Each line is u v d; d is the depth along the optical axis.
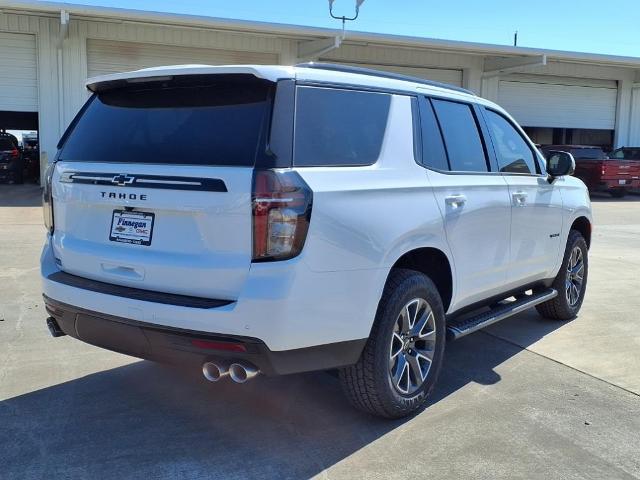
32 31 18.38
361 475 3.18
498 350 5.16
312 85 3.37
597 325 5.92
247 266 3.02
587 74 26.59
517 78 25.64
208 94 3.39
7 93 18.69
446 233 3.94
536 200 5.08
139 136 3.53
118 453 3.34
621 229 13.54
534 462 3.33
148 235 3.31
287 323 3.03
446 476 3.18
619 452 3.46
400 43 21.19
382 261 3.42
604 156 22.91
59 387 4.19
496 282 4.66
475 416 3.88
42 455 3.31
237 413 3.85
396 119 3.81
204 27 19.00
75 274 3.67
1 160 20.09
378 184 3.49
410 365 3.82
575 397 4.19
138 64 19.59
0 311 5.89
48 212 3.95
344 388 3.64
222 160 3.15
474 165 4.48
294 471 3.21
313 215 3.08
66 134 3.98
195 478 3.12
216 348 3.07
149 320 3.18
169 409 3.89
